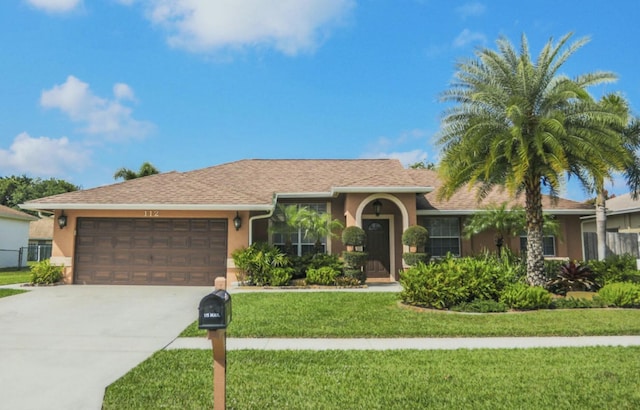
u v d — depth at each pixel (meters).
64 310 11.09
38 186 65.06
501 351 7.23
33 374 6.14
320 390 5.31
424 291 10.97
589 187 13.95
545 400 4.95
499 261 15.47
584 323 9.30
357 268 15.90
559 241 18.98
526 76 12.84
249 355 6.97
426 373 5.99
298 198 18.59
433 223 19.19
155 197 15.95
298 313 10.27
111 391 5.34
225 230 15.88
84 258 15.92
